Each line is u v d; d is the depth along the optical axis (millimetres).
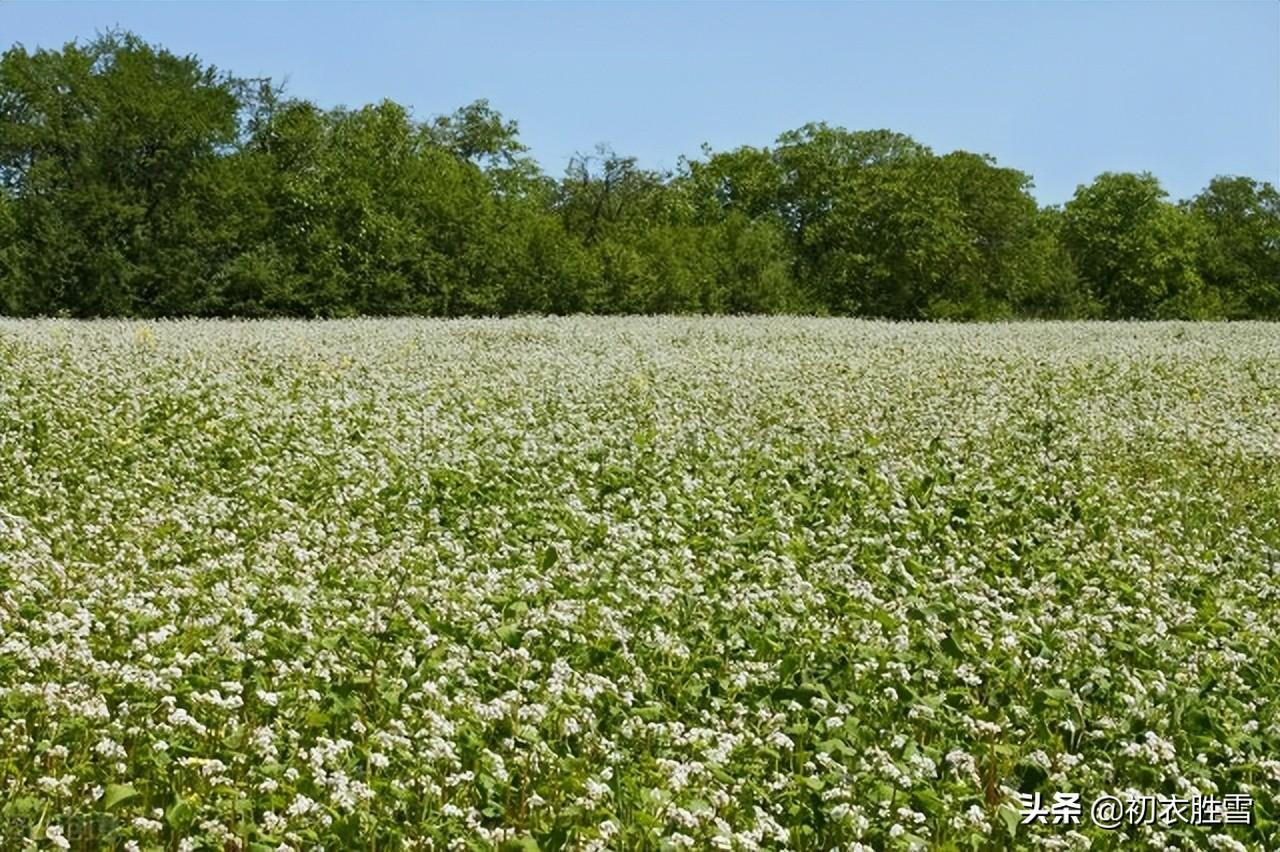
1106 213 90750
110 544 10938
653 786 6777
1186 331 42094
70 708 7199
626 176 77625
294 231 50625
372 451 15453
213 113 50250
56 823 6281
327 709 7613
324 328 35188
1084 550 12133
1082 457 16328
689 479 13914
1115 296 91500
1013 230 83500
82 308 46656
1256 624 9977
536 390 20906
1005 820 6570
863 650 8664
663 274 59188
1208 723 7789
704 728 7559
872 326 43938
